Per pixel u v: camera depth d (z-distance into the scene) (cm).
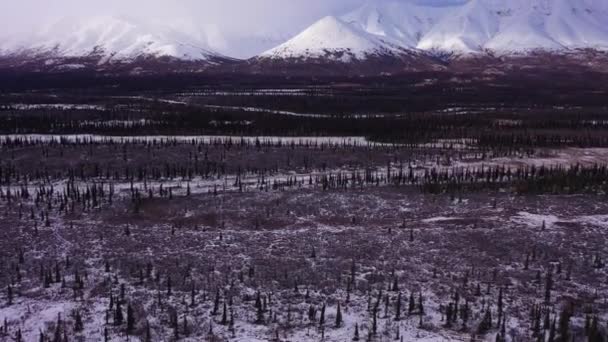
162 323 6344
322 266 7875
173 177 13938
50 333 6144
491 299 7000
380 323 6369
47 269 7694
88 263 7931
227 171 14525
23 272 7612
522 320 6506
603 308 6869
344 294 7050
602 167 13862
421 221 10019
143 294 6969
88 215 10350
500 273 7769
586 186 12381
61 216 10269
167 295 6931
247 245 8700
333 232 9412
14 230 9319
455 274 7706
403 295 7056
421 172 14575
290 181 13050
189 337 6069
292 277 7488
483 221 9875
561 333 6075
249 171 14588
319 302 6831
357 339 6019
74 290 7056
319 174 14350
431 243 8812
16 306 6694
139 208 10794
